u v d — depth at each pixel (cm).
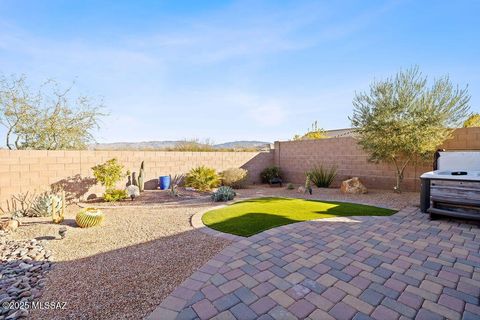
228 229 466
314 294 254
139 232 464
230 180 1088
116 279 289
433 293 253
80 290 267
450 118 729
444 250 364
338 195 853
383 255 347
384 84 788
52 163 737
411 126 724
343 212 589
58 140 1035
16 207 657
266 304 238
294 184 1251
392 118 756
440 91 732
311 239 411
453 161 671
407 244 388
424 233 439
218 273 300
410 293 253
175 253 362
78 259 348
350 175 1066
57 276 299
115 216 588
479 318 215
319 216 554
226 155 1234
